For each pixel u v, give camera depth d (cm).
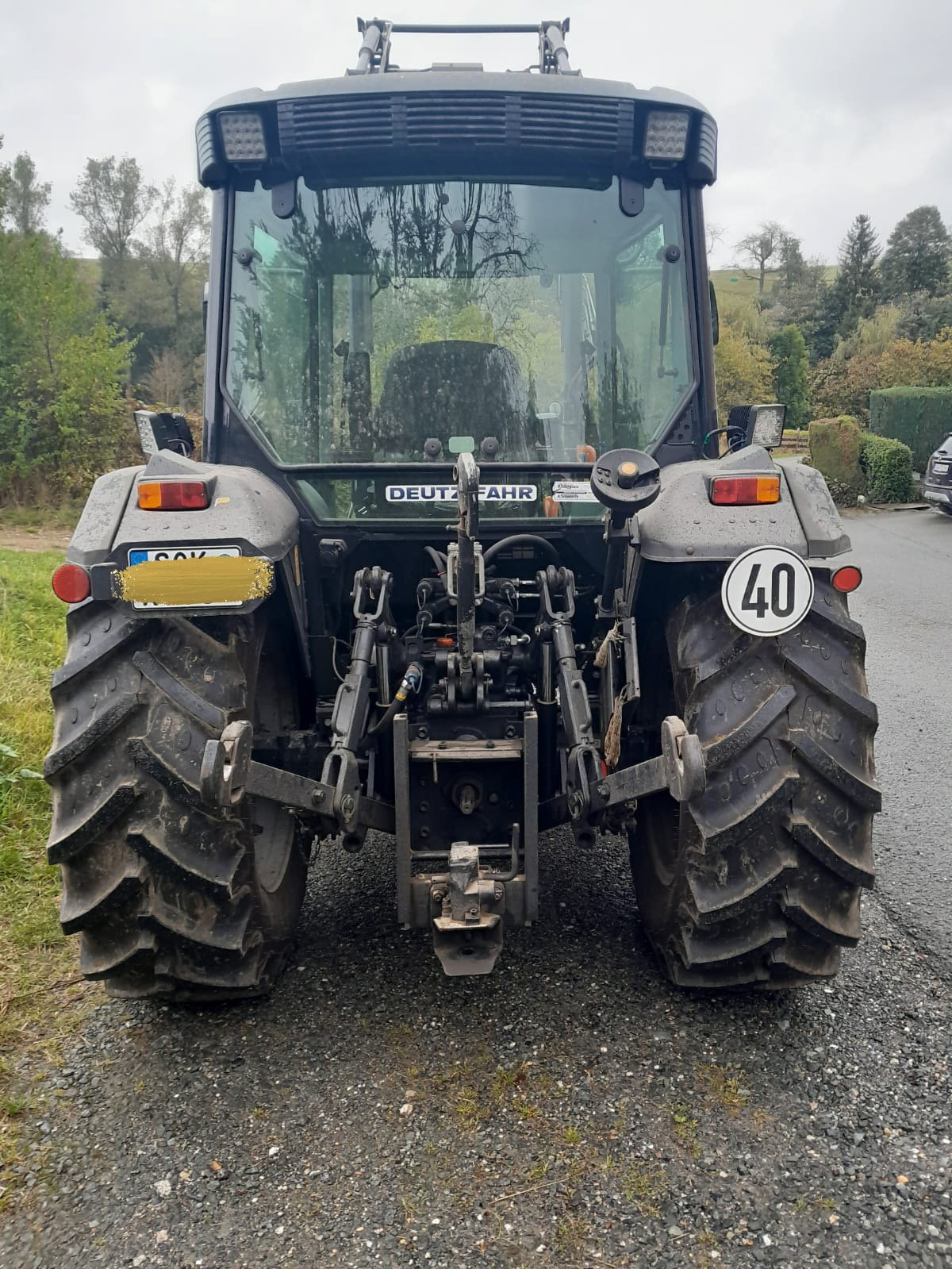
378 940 313
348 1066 249
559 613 280
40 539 1532
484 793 268
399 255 297
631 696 255
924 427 2164
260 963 260
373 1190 208
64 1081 245
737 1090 238
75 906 234
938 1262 187
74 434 1902
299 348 300
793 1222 197
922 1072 246
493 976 289
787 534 240
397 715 256
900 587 1021
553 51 398
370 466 296
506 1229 196
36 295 1931
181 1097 238
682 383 305
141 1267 189
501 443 303
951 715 578
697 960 245
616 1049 254
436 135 280
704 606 251
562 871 363
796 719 236
